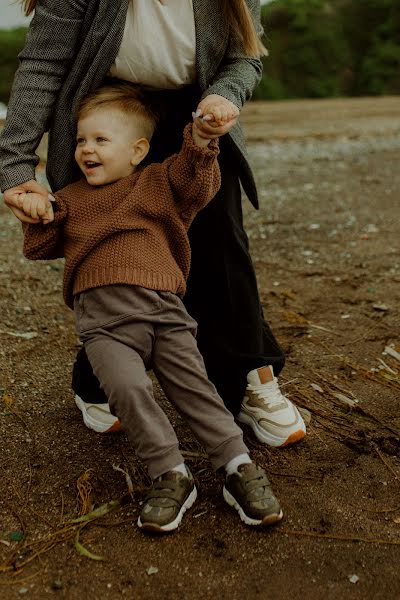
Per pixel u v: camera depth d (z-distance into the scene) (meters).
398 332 3.41
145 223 2.12
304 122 12.52
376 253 4.57
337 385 2.94
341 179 7.02
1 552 2.00
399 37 29.16
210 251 2.32
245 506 2.07
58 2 2.10
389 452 2.47
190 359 2.13
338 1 29.58
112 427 2.52
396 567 1.95
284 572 1.93
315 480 2.32
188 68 2.19
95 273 2.11
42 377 2.98
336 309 3.70
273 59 28.58
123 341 2.08
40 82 2.16
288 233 5.08
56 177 2.29
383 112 14.38
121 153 2.17
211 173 2.07
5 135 2.17
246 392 2.54
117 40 2.10
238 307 2.37
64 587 1.88
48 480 2.31
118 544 2.03
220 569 1.94
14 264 4.39
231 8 2.15
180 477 2.09
